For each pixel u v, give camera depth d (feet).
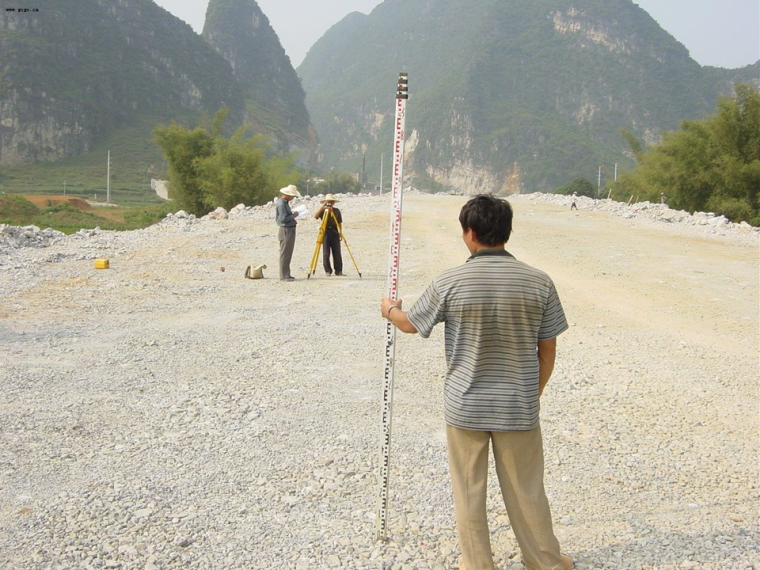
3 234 54.90
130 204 400.47
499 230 11.35
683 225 84.69
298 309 36.68
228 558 13.03
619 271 50.96
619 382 25.29
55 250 53.93
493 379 11.14
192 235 65.98
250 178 146.00
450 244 64.54
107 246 56.75
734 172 105.09
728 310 38.37
